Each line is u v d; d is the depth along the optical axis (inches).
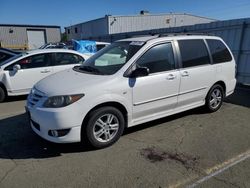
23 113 236.8
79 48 506.3
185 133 184.1
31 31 1626.5
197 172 133.3
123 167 138.3
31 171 135.7
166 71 182.4
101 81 156.1
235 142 169.3
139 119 175.8
